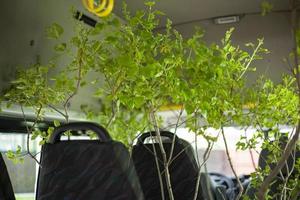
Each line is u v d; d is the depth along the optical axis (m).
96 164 1.31
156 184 2.02
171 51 1.74
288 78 2.21
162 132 2.00
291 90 2.10
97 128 1.33
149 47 1.71
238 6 3.77
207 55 1.67
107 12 2.27
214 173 3.73
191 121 1.95
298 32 1.21
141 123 2.40
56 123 2.12
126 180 1.30
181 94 1.67
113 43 1.75
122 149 1.32
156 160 1.83
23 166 2.42
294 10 1.21
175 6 3.69
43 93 2.11
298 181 2.06
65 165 1.33
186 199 1.98
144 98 1.69
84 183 1.31
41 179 1.39
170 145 1.99
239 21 3.95
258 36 3.92
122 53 1.75
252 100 2.09
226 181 3.55
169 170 1.99
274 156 2.09
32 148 2.46
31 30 2.52
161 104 1.88
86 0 2.26
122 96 1.70
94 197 1.30
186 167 1.97
